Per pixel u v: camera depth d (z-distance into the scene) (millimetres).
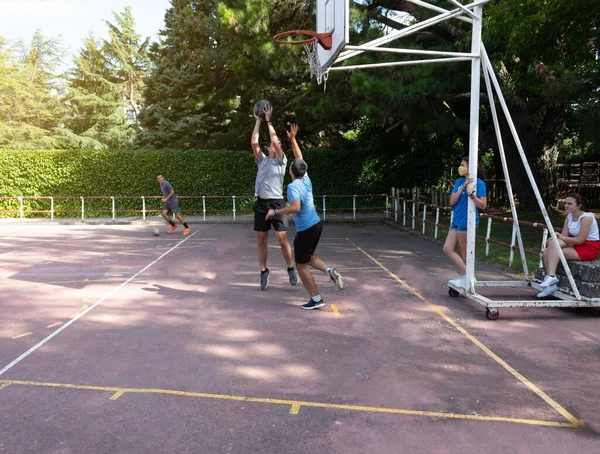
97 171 20172
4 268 9055
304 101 16094
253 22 14047
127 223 17750
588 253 6121
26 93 32656
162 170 20500
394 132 18906
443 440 3178
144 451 3062
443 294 7000
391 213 19922
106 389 3932
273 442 3158
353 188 21688
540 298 6547
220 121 25000
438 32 14633
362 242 12586
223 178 20797
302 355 4664
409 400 3740
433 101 14883
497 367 4375
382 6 15359
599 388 3953
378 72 12812
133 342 5039
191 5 24312
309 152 21422
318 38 6586
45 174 19906
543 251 6762
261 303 6543
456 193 6531
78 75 35562
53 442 3164
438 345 4938
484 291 7035
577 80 10594
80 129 35375
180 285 7617
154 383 4047
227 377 4160
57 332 5363
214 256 10352
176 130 23516
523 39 9992
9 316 5973
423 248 11484
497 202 21938
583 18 9602
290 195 5848
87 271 8750
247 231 15266
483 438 3201
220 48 19953
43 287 7500
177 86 24484
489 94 6570
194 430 3309
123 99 39250
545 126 17562
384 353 4715
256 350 4801
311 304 6188
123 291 7234
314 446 3111
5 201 19859
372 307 6332
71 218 19281
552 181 18453
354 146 21250
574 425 3373
